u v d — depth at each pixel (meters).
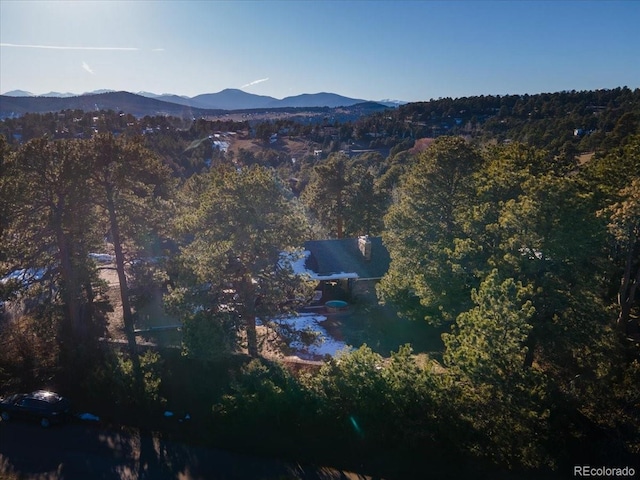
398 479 16.45
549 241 19.91
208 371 22.47
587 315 19.78
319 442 18.30
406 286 28.55
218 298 23.34
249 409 18.56
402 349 18.62
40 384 22.25
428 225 29.30
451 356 17.53
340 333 29.95
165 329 28.22
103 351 23.55
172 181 35.59
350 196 51.09
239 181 23.56
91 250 26.77
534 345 20.56
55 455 17.69
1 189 21.09
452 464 16.95
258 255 23.19
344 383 18.16
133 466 17.19
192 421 19.88
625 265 26.44
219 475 16.73
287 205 24.36
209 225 23.72
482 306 17.02
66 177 22.38
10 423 19.64
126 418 20.12
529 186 21.64
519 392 15.76
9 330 25.39
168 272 26.52
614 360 19.45
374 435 17.88
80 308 27.53
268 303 23.67
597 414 17.91
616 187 28.09
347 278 34.47
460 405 17.02
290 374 21.20
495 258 21.66
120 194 25.09
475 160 29.52
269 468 17.11
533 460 15.67
